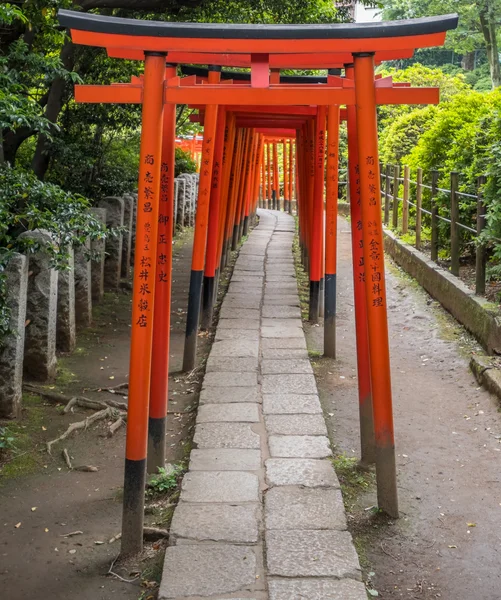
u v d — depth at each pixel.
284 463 4.67
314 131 9.86
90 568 3.75
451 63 25.70
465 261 9.79
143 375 3.76
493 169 7.54
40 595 3.53
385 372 4.09
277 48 3.59
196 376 6.77
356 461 4.89
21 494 4.54
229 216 11.80
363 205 3.92
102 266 9.08
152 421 4.72
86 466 4.90
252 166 17.16
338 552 3.65
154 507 4.28
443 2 18.61
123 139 13.99
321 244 8.62
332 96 3.81
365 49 3.62
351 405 6.02
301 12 10.23
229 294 9.86
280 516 4.01
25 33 8.81
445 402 6.07
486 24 18.97
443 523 4.18
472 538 4.03
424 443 5.29
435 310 8.69
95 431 5.53
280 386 6.14
